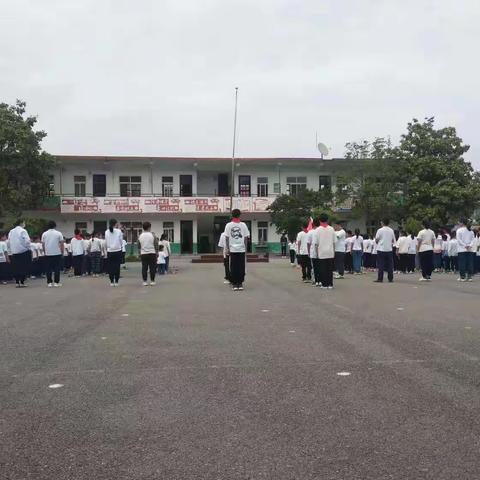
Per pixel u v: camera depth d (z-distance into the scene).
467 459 3.55
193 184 46.28
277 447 3.78
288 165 46.72
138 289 14.74
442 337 7.31
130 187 45.72
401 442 3.83
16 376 5.62
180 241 45.91
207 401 4.77
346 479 3.30
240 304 11.05
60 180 44.81
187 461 3.58
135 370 5.82
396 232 37.84
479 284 15.56
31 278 21.00
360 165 41.72
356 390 5.01
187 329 8.16
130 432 4.09
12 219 35.62
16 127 37.19
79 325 8.63
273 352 6.56
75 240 21.61
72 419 4.37
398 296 12.20
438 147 40.16
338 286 14.98
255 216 46.50
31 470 3.49
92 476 3.39
